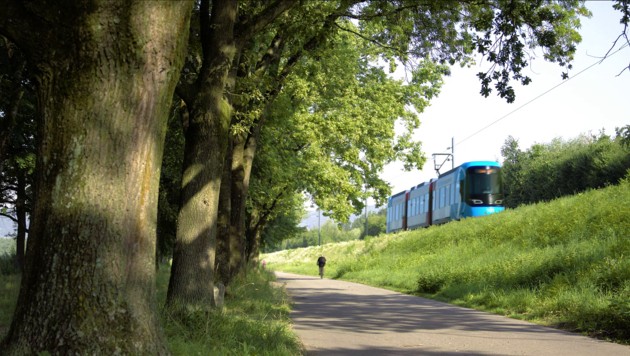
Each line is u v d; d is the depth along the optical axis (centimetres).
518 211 3412
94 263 545
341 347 967
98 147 555
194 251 1154
